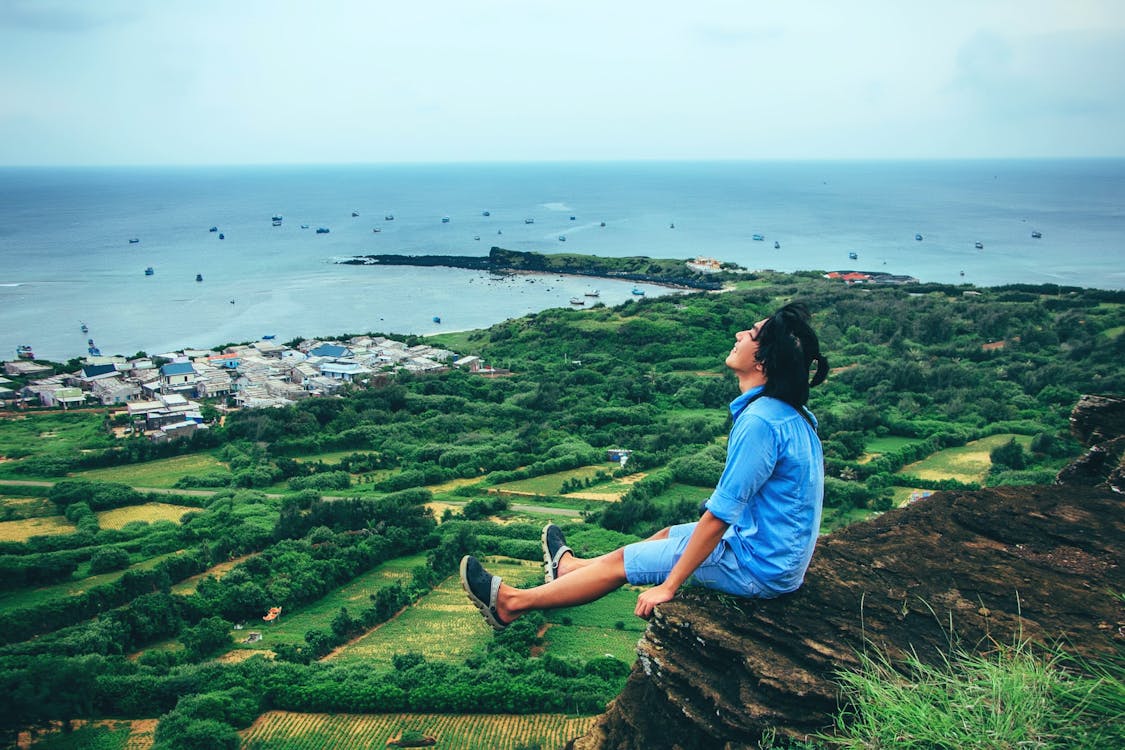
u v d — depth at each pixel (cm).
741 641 428
